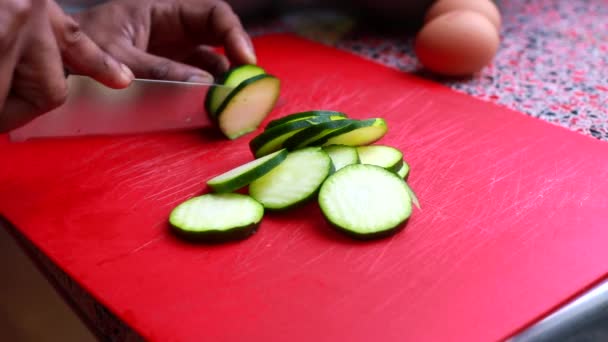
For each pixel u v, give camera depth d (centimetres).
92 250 47
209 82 60
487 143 56
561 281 44
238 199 49
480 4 69
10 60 45
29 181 53
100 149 56
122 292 44
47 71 47
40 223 49
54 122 57
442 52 65
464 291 44
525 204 50
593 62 71
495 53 69
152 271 45
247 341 41
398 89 65
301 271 45
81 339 53
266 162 50
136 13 62
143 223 49
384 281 44
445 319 42
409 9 74
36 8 45
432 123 59
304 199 49
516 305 43
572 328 43
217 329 42
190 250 47
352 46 75
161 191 52
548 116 61
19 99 48
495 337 42
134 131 58
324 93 64
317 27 79
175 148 57
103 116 58
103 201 51
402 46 75
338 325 42
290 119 54
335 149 52
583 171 53
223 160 55
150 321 42
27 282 57
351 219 47
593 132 58
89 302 46
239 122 58
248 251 47
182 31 66
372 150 53
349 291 44
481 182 52
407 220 47
